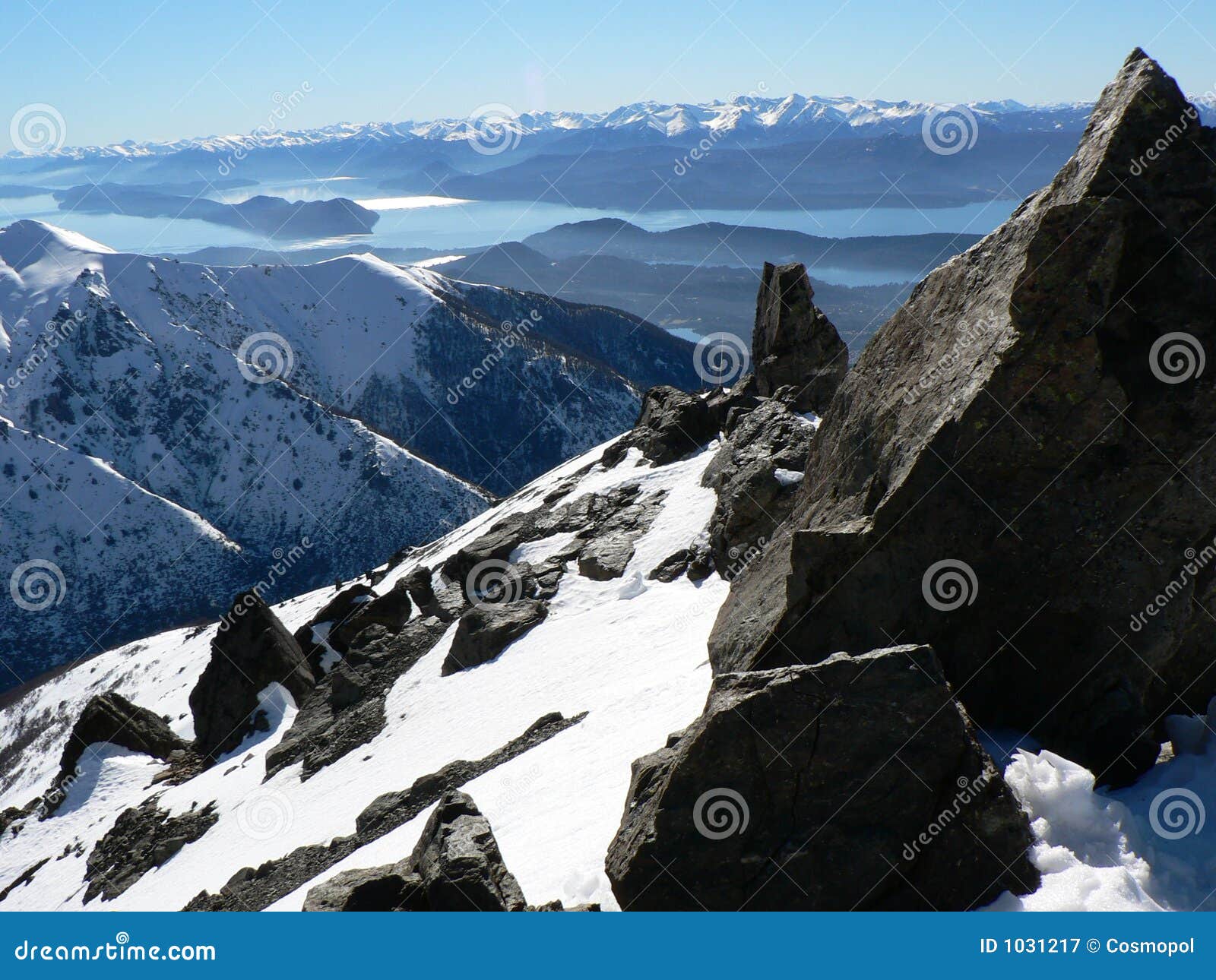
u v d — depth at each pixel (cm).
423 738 3503
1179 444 1399
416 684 4219
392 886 1367
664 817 1217
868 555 1548
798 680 1239
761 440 4119
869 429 1834
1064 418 1429
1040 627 1468
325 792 3597
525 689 3369
